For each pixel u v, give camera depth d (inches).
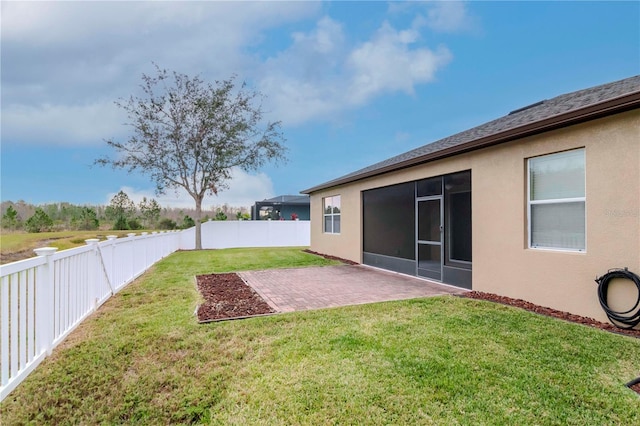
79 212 1023.6
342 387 118.4
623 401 109.9
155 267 417.4
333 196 542.9
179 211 1125.7
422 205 340.2
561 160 212.5
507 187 244.1
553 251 213.8
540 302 220.5
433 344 154.2
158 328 180.7
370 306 222.5
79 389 120.4
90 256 209.9
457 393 114.4
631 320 171.8
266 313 211.5
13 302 122.6
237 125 773.9
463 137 352.5
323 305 230.7
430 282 317.1
